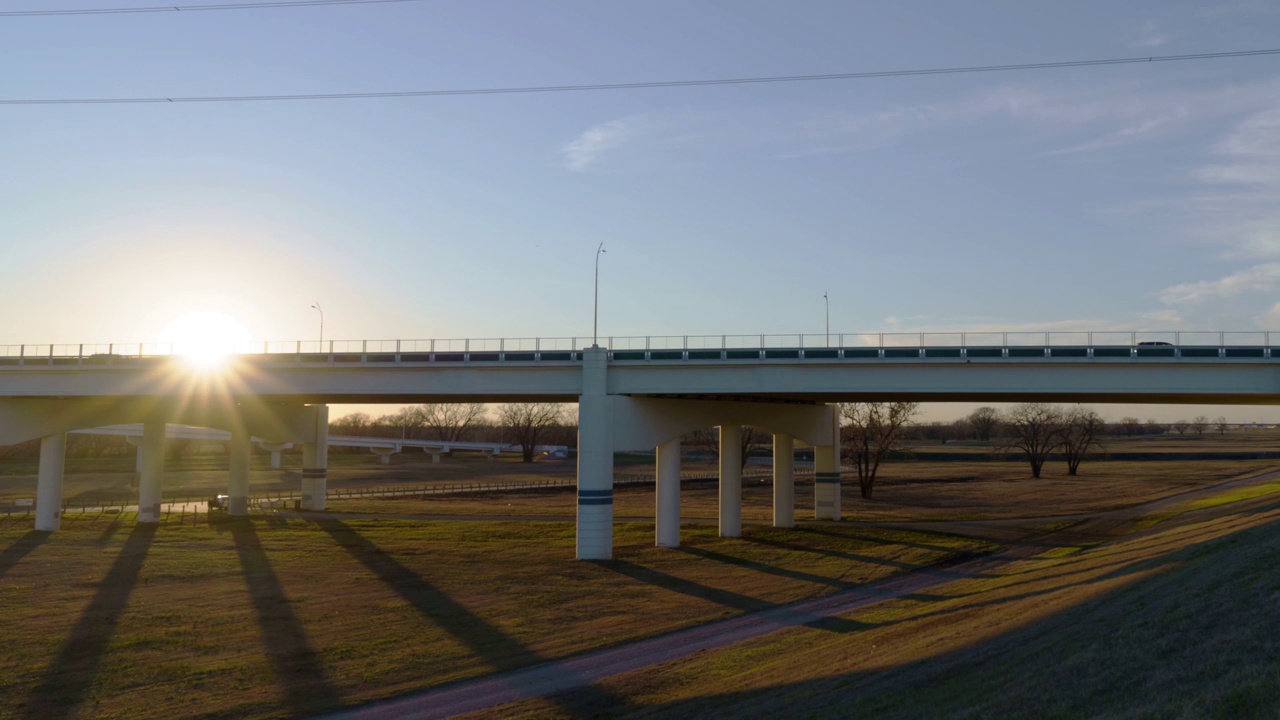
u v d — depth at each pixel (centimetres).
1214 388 4944
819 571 5059
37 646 3288
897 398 6322
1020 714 1811
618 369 5584
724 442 6594
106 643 3341
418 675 2975
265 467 15275
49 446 6806
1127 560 4134
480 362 5731
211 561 5331
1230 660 1775
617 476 14200
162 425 7506
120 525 7131
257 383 6150
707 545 6059
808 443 7275
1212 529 4800
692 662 3080
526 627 3675
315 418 8638
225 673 2972
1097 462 16075
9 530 6762
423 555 5603
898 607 3931
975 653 2461
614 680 2881
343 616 3850
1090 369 5081
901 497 10006
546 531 6744
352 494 10769
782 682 2586
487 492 10962
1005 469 14662
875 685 2319
